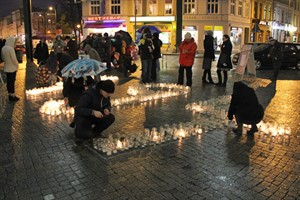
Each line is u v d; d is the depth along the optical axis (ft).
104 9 149.59
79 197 14.46
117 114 28.17
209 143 21.16
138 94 36.29
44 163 17.95
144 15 147.02
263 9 180.34
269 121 26.96
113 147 19.43
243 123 22.66
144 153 19.31
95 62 23.88
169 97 35.70
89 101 20.18
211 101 33.19
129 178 16.21
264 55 68.44
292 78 55.21
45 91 39.01
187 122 24.77
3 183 15.76
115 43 57.72
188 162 18.15
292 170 17.28
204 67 44.32
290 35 224.94
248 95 22.24
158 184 15.61
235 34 152.25
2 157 18.84
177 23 87.15
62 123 25.48
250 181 15.97
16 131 23.56
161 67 68.23
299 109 31.32
